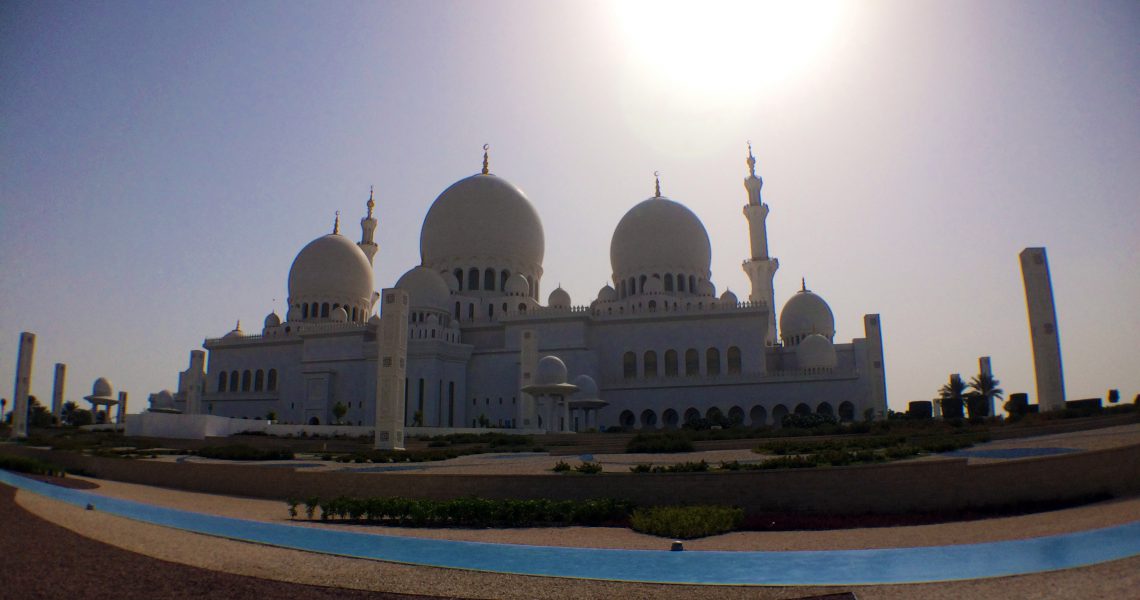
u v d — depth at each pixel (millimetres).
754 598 13203
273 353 114312
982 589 13234
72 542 18062
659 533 21688
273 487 33312
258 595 13352
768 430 65625
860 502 25141
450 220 119375
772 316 118250
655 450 48938
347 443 70188
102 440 70375
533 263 122125
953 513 24203
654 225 113938
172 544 18703
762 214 121188
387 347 60562
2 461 43469
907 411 80812
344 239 126125
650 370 100562
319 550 18281
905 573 14758
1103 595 12500
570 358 100625
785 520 23969
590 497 26734
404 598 13344
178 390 122812
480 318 112812
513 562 16672
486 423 94250
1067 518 22344
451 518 24750
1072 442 40844
